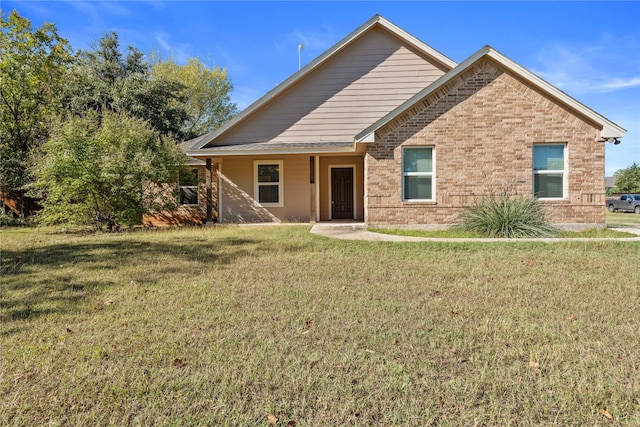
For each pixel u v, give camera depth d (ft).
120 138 43.98
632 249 27.73
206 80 135.95
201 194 56.80
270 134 51.47
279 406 8.29
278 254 27.02
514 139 38.78
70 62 69.36
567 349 10.98
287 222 53.47
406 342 11.59
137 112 89.10
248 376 9.52
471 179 39.34
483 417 7.86
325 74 51.01
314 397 8.63
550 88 37.68
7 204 64.80
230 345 11.39
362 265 23.11
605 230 37.42
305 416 7.95
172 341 11.71
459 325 12.96
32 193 47.62
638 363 10.18
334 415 7.97
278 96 51.24
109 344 11.50
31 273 21.44
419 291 17.30
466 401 8.40
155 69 127.03
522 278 19.62
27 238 37.93
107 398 8.59
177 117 96.68
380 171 40.40
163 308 14.97
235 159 54.54
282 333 12.34
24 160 58.70
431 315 13.98
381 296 16.52
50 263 24.41
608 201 109.70
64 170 41.42
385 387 9.00
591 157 37.96
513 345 11.31
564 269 21.66
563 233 36.09
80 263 24.30
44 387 9.07
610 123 37.14
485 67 38.96
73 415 8.01
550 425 7.63
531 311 14.39
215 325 13.11
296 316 13.98
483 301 15.72
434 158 39.86
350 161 54.39
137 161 43.32
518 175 38.81
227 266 23.00
